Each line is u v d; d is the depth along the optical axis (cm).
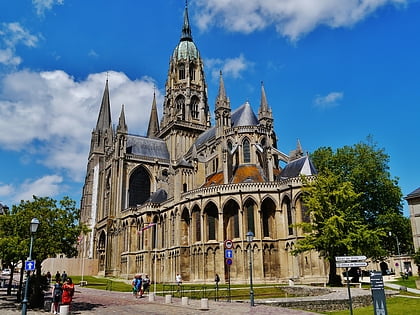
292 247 6819
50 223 4091
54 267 10762
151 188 11275
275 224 7238
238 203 7256
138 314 3100
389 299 4022
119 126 11288
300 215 6844
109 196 11100
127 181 11044
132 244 9612
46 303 3541
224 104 9362
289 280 6288
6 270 11412
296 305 3550
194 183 8775
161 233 8962
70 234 4097
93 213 12912
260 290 5303
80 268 10988
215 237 7450
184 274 7725
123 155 11100
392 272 8694
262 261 6944
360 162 7612
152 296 4316
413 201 9194
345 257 2559
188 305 3744
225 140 8206
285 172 7744
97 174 13512
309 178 6825
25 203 4206
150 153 11875
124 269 9669
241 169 8331
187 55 13150
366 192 7381
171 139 12138
